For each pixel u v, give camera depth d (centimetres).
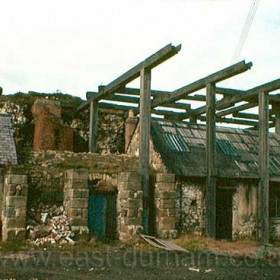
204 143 1966
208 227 1619
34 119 2211
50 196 1468
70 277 849
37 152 1553
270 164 1997
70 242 1288
